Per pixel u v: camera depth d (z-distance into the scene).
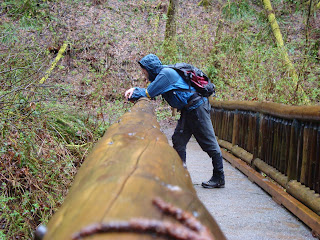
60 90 5.63
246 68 8.62
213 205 3.97
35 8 9.17
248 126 5.65
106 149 1.67
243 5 12.95
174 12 11.61
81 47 10.64
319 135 3.32
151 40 11.92
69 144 4.97
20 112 4.26
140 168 1.20
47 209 3.66
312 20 11.24
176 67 4.15
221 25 10.91
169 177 1.28
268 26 10.75
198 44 11.23
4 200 3.26
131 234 0.72
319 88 7.20
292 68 7.45
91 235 0.73
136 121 2.46
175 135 4.45
